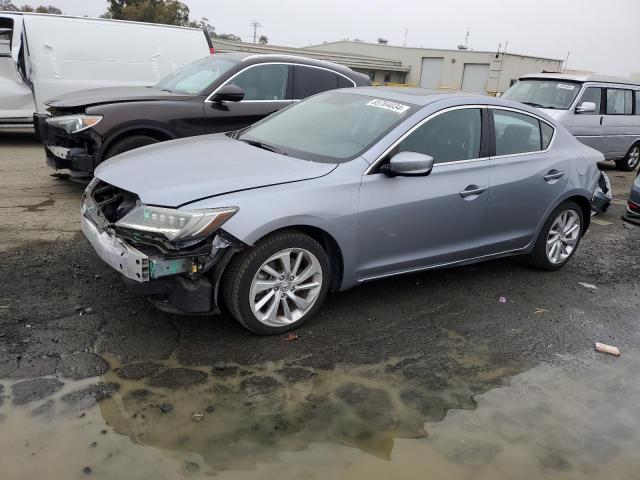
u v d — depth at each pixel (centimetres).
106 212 378
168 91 712
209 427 285
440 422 308
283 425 292
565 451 294
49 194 676
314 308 391
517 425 312
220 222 330
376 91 481
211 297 347
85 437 270
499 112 481
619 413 332
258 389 320
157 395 306
